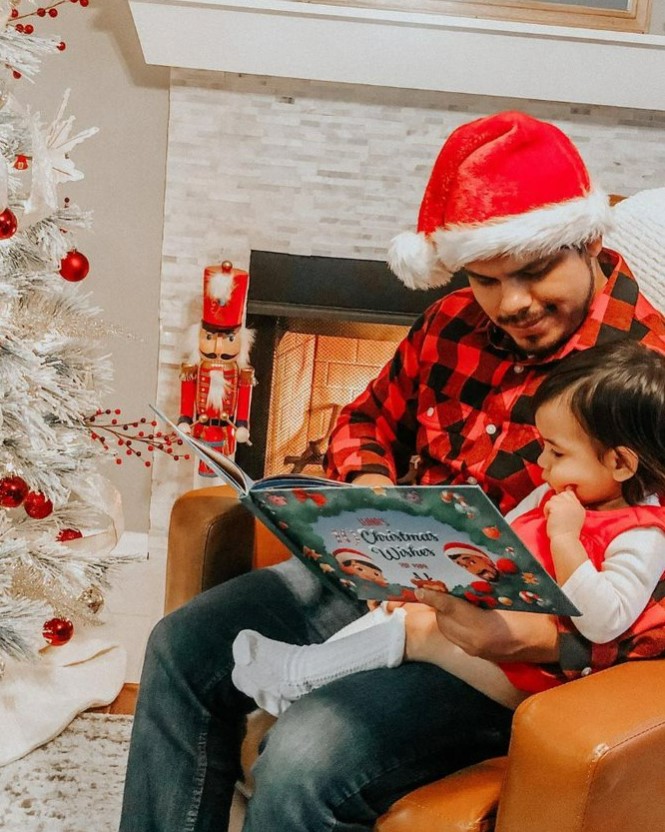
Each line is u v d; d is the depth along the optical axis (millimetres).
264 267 2131
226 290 2002
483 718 1119
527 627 1048
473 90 1970
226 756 1254
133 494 2291
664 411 1073
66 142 1742
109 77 2111
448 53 1913
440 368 1369
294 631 1317
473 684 1120
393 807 1041
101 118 2133
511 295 1176
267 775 1062
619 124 2066
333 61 1936
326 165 2076
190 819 1230
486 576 979
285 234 2115
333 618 1345
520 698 1113
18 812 1647
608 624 1030
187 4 1870
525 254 1144
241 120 2049
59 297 1793
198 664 1249
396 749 1062
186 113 2045
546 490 1202
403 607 1192
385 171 2082
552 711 937
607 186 2107
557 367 1158
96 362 1850
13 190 1724
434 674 1138
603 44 1899
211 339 2041
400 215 2105
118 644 2096
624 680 994
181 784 1232
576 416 1100
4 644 1681
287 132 2057
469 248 1137
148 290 2219
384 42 1904
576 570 1046
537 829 925
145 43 1936
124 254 2199
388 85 1969
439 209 1207
